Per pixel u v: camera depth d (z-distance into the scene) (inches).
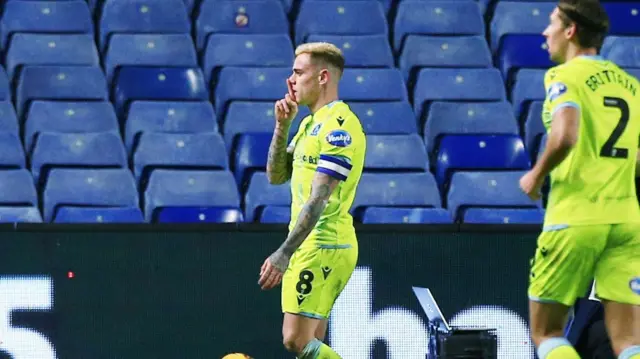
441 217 1249.4
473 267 1015.0
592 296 863.1
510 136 1369.3
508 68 1523.1
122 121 1409.9
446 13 1565.0
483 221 1273.4
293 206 837.2
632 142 742.5
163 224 998.4
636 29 1641.2
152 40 1466.5
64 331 986.1
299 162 828.6
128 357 990.4
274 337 1002.1
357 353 1003.3
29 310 983.6
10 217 1199.6
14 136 1302.9
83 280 989.2
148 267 995.3
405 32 1552.7
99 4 1542.8
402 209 1247.5
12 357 981.2
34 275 985.5
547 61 1530.5
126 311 992.2
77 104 1365.7
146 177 1299.2
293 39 1566.2
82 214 1216.2
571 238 729.6
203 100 1433.3
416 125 1401.3
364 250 1007.6
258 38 1489.9
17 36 1444.4
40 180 1290.6
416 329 1006.4
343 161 802.8
